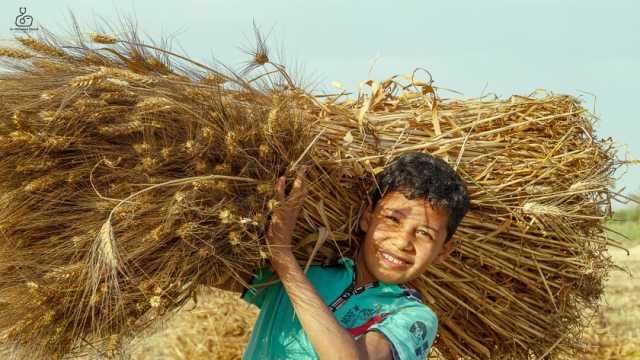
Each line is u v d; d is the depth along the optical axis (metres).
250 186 2.75
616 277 12.16
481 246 3.36
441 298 3.38
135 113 2.75
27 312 2.76
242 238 2.75
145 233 2.70
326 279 2.98
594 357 6.83
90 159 2.76
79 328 2.79
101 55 3.03
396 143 3.23
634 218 19.28
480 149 3.42
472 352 3.57
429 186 2.78
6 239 2.81
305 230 3.03
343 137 3.12
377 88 3.41
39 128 2.73
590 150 3.61
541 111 3.64
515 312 3.51
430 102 3.54
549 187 3.47
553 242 3.47
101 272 2.59
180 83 2.87
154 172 2.71
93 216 2.72
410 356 2.72
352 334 2.79
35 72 2.95
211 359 6.24
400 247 2.79
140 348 6.19
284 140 2.83
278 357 2.86
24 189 2.76
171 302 2.80
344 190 3.04
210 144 2.71
